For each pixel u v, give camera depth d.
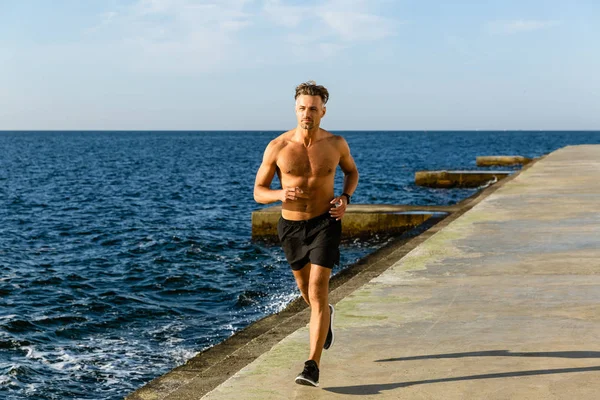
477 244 9.25
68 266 13.48
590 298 6.28
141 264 13.55
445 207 16.62
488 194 16.38
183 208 24.94
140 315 9.72
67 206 25.66
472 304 6.18
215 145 131.00
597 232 9.98
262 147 117.19
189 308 10.10
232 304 10.28
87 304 10.35
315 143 4.36
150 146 122.19
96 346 8.29
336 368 4.55
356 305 6.24
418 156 73.56
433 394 4.02
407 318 5.76
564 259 8.09
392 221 15.54
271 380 4.38
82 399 6.63
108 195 30.31
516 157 44.75
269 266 13.05
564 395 3.95
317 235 4.34
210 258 14.08
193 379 4.64
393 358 4.72
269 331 5.79
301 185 4.34
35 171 48.38
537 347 4.86
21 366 7.50
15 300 10.61
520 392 4.01
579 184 17.72
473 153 81.62
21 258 14.41
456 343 5.02
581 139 176.88
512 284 6.93
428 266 7.93
